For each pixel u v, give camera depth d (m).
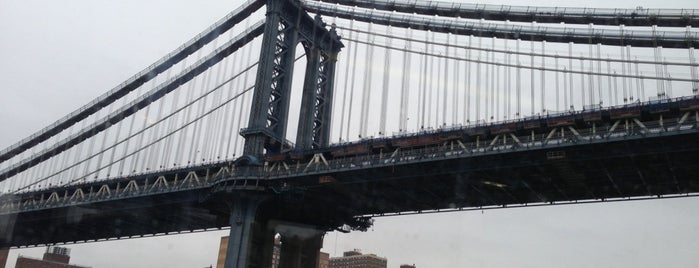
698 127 46.06
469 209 68.56
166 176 75.12
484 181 59.41
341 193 66.31
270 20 73.12
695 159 50.56
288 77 73.25
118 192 77.00
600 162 52.69
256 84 70.00
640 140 48.28
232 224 65.56
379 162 58.53
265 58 71.06
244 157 66.12
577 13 56.41
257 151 67.19
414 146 58.34
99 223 89.56
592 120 50.38
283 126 71.06
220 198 68.00
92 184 81.50
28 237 100.94
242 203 65.88
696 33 51.12
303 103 75.12
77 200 80.31
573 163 53.22
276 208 69.75
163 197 73.94
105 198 77.25
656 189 59.31
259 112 68.62
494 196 64.81
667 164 52.34
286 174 63.53
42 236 100.12
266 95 69.50
